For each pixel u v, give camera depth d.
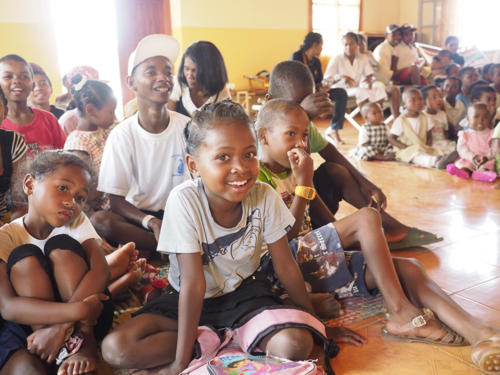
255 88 9.27
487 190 3.83
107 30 8.82
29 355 1.50
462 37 10.28
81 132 2.88
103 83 2.90
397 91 6.79
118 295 2.12
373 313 1.94
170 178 2.50
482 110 4.33
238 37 8.99
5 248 1.63
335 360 1.63
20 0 7.07
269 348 1.50
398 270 1.79
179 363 1.46
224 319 1.62
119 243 2.42
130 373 1.59
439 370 1.55
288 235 1.88
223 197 1.48
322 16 9.86
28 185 1.65
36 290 1.54
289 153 1.88
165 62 2.32
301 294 1.67
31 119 3.00
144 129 2.42
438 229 2.90
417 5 10.66
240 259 1.64
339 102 5.86
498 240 2.70
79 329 1.59
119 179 2.40
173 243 1.55
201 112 1.48
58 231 1.73
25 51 7.22
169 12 8.86
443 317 1.66
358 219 1.81
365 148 5.16
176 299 1.65
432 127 5.07
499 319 1.84
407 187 3.98
